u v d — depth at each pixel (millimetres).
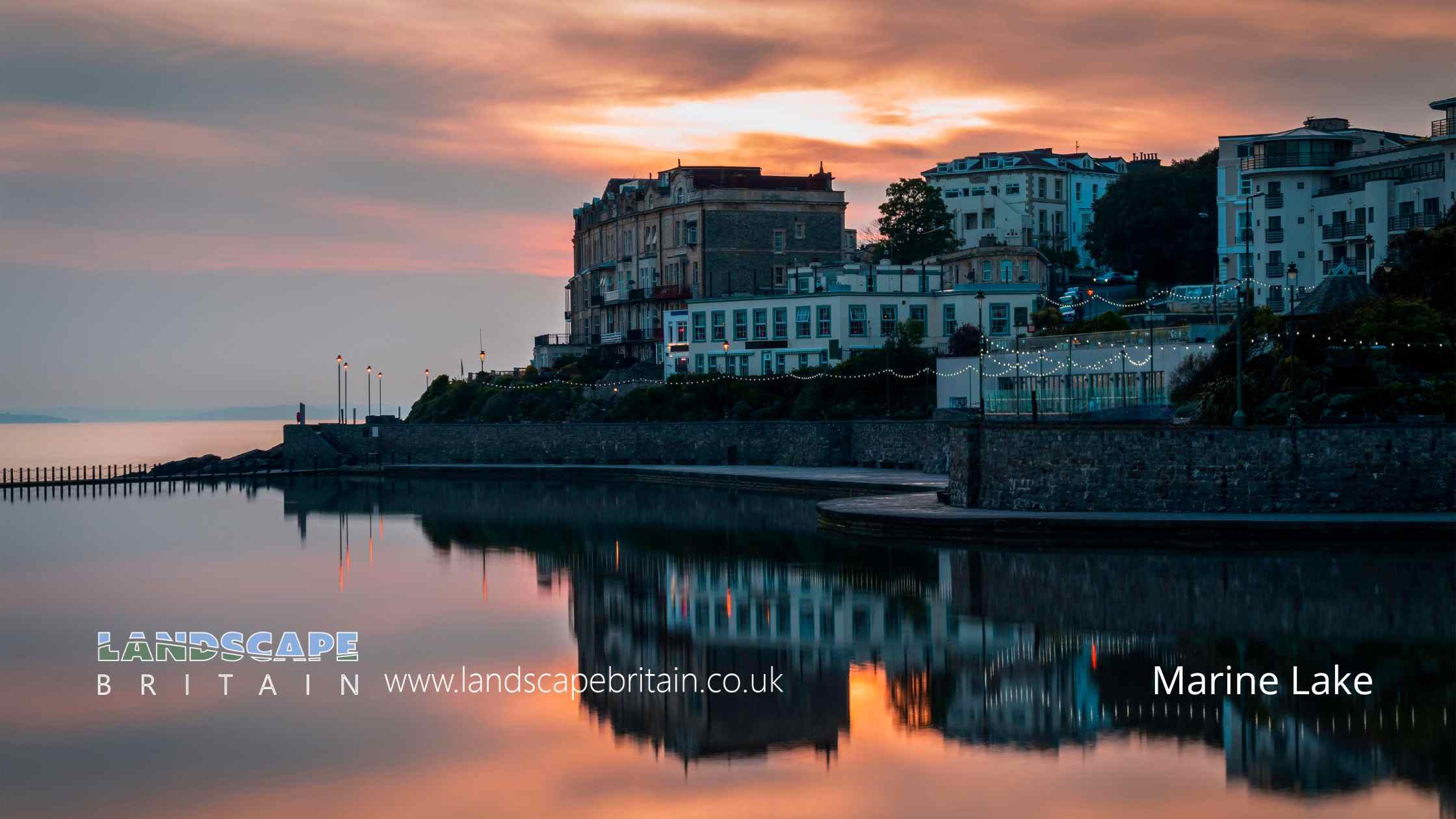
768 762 42906
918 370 130375
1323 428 72188
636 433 144125
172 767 43312
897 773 41594
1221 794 39125
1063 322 125125
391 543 91375
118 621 64812
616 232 188750
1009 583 65125
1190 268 160375
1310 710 45562
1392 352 81438
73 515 115875
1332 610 57094
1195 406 84250
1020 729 45031
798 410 134125
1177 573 64875
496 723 47594
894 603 62938
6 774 42688
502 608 66312
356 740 45875
